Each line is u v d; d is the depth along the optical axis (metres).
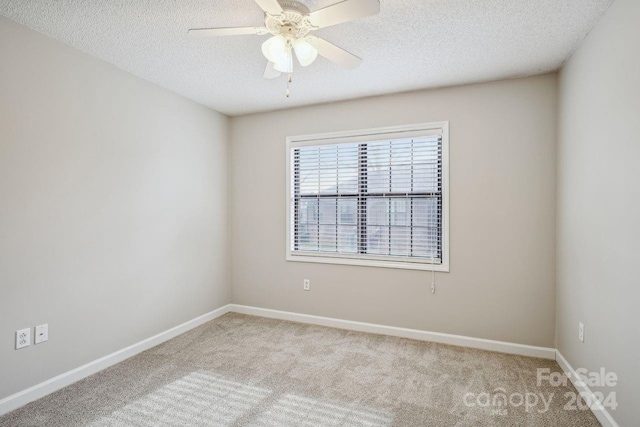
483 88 2.84
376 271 3.23
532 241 2.71
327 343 2.97
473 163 2.87
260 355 2.72
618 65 1.67
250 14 1.90
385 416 1.92
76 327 2.30
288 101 3.37
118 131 2.59
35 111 2.05
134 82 2.72
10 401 1.94
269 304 3.72
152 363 2.57
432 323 3.03
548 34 2.07
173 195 3.12
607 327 1.78
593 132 1.95
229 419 1.88
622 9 1.63
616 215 1.69
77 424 1.83
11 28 1.94
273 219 3.69
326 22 1.61
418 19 1.92
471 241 2.88
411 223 3.13
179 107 3.18
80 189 2.32
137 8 1.83
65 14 1.88
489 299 2.84
